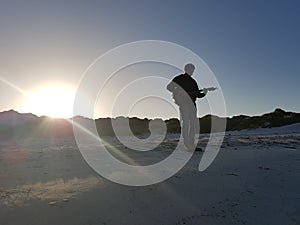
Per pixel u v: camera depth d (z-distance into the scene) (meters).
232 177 4.10
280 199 3.28
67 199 3.14
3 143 12.01
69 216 2.75
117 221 2.69
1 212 2.79
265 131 21.23
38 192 3.37
